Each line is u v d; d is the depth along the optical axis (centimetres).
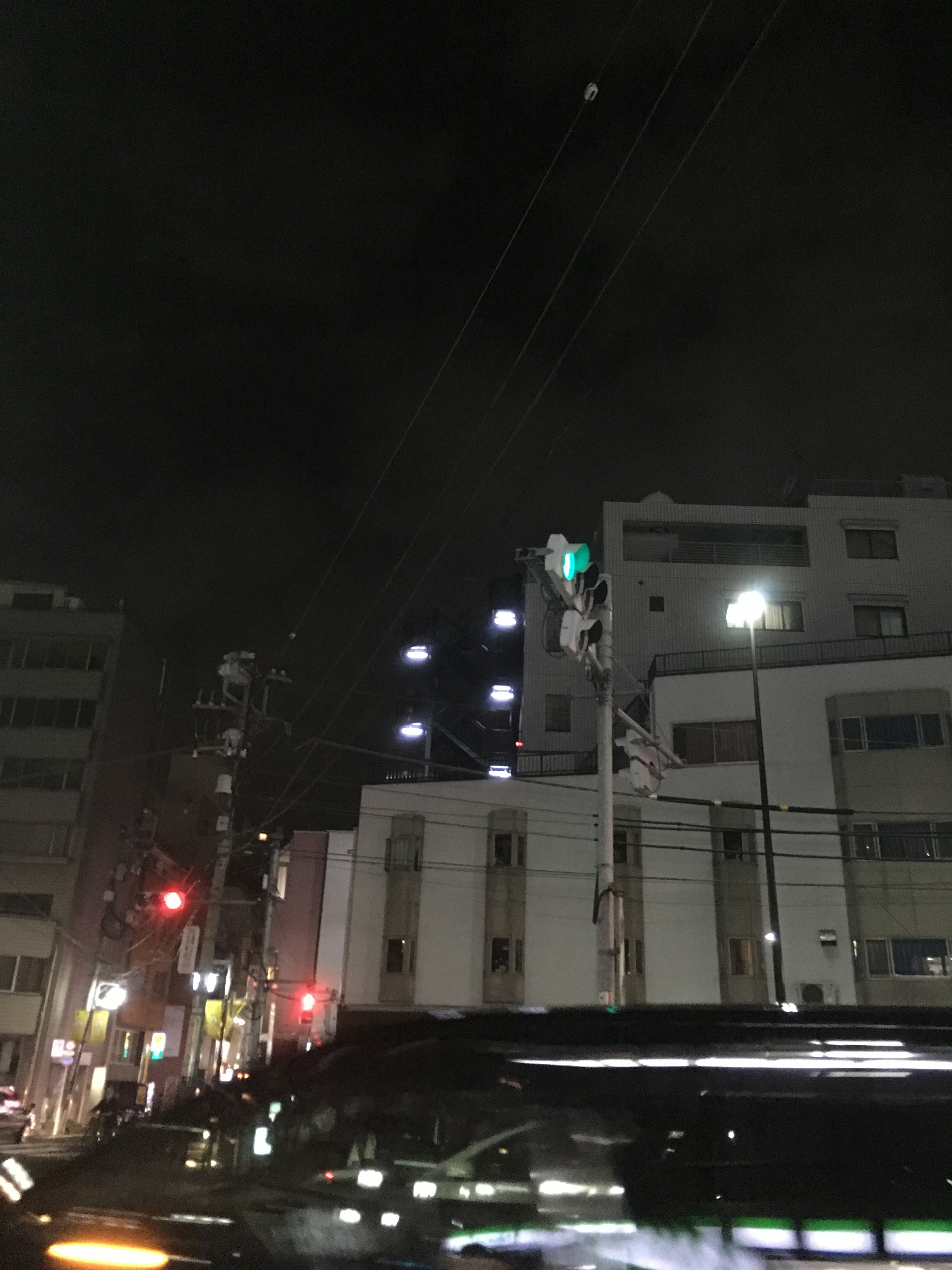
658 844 3478
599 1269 236
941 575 4488
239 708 2661
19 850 4388
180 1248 250
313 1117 276
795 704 3509
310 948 4778
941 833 3206
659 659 4397
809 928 3228
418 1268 240
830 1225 234
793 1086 255
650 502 4688
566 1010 285
